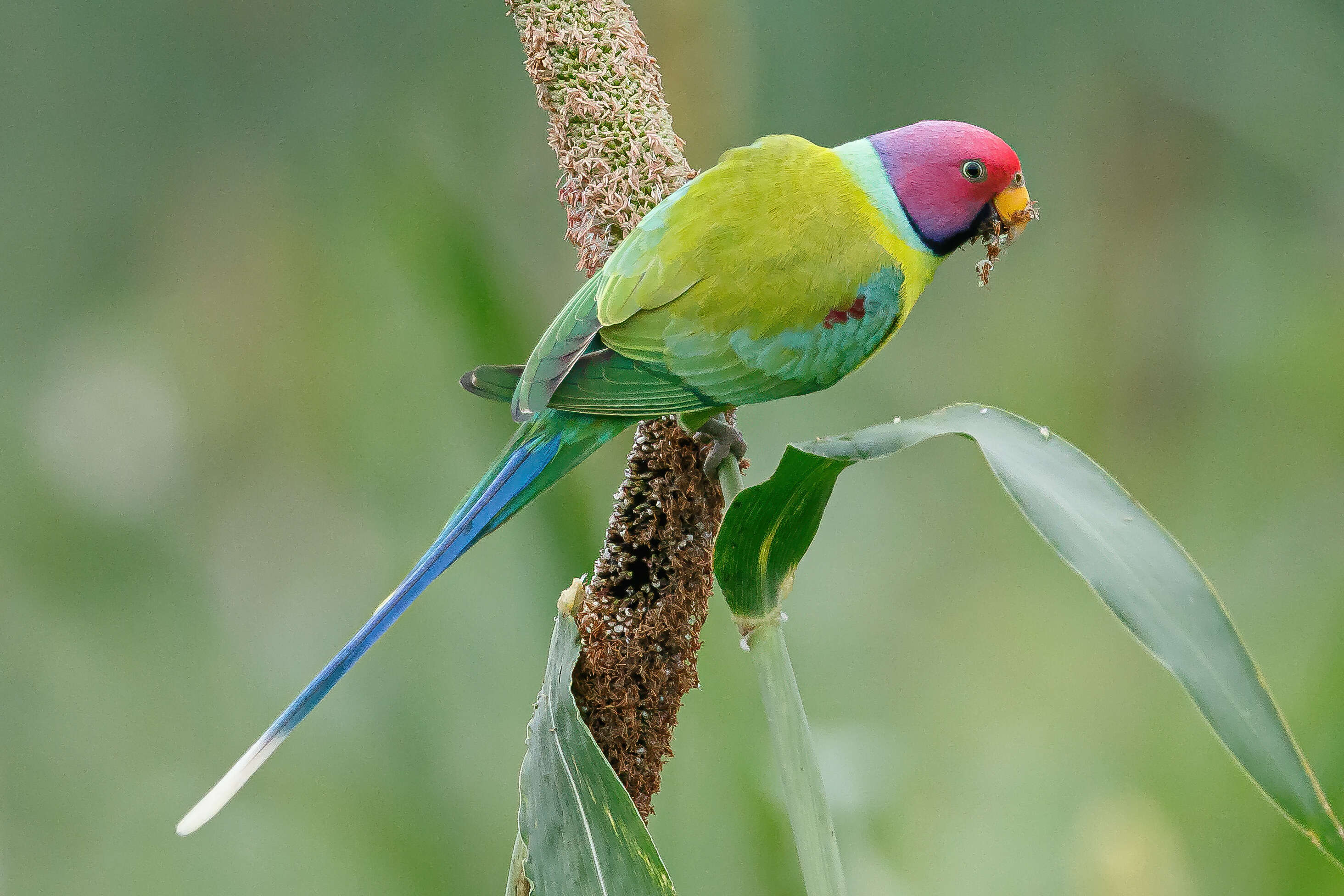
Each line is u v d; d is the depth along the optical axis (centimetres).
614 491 897
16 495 1080
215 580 1068
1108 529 448
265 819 823
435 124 1229
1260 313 1214
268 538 1064
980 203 766
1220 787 777
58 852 939
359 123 1238
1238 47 1266
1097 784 830
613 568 584
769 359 688
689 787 721
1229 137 1281
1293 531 1054
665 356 673
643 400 663
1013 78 1316
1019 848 810
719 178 718
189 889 908
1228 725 412
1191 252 1256
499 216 1191
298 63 1255
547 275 1184
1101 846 773
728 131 1035
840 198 736
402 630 831
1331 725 686
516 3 686
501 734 798
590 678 574
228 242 1223
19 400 1148
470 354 819
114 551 1066
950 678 978
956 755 886
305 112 1248
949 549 1098
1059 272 1302
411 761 804
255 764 588
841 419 1215
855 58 1293
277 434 1105
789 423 1195
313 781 820
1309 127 1244
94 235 1233
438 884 770
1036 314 1282
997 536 1093
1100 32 1311
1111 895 759
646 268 680
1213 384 1191
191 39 1252
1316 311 1184
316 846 799
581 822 495
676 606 582
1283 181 1259
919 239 770
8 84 1248
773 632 513
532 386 654
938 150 755
